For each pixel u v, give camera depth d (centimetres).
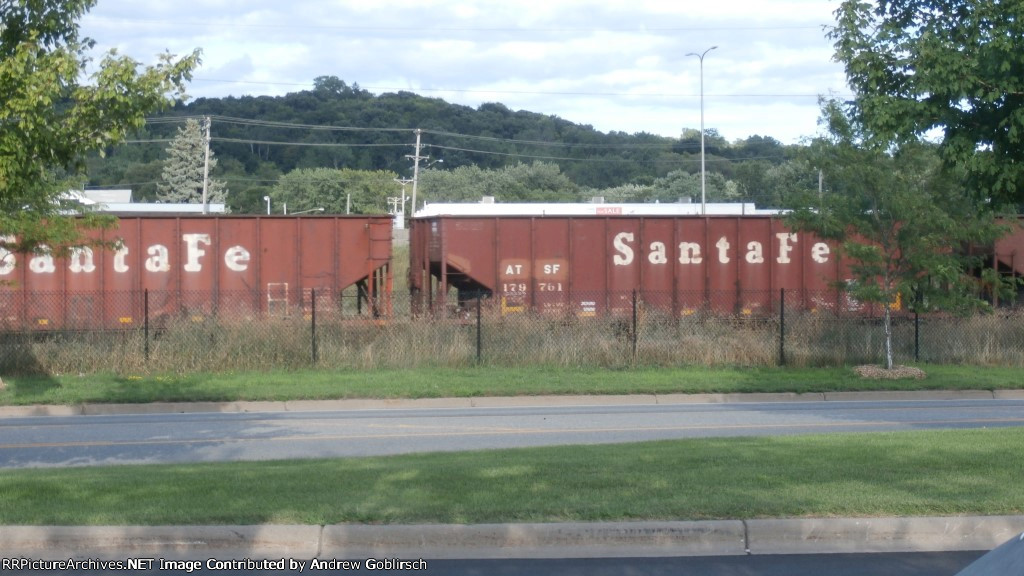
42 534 718
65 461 1213
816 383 2058
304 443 1355
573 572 680
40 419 1680
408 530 729
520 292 2489
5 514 752
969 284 2166
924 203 2048
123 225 2361
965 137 1117
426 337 2270
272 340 2198
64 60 958
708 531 738
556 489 835
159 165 7606
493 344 2286
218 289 2395
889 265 2175
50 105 973
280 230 2414
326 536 725
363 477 898
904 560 707
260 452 1277
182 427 1552
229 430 1508
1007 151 1107
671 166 9581
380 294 2486
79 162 1019
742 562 703
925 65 1129
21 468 1116
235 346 2181
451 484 857
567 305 2469
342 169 7975
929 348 2405
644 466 945
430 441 1366
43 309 2330
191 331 2195
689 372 2188
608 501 788
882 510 767
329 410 1805
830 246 2417
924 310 2195
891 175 2062
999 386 2075
